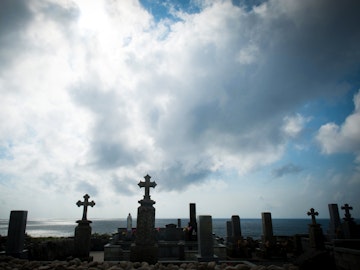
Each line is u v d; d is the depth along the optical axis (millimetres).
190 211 20781
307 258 10703
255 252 18781
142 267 9469
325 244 16578
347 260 9484
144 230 11898
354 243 10422
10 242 11711
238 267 9422
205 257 11914
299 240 18766
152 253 11578
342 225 21531
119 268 9094
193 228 19875
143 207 12164
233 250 17328
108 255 14344
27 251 12031
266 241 17703
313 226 17062
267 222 18328
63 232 91188
